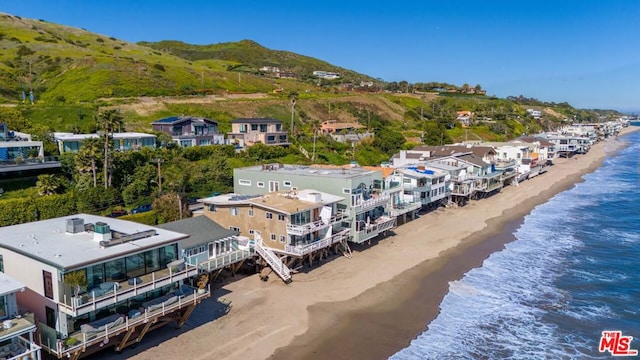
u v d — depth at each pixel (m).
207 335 34.78
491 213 76.56
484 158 100.12
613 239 62.38
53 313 28.67
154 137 82.75
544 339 36.31
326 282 45.28
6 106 98.81
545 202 87.12
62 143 69.88
